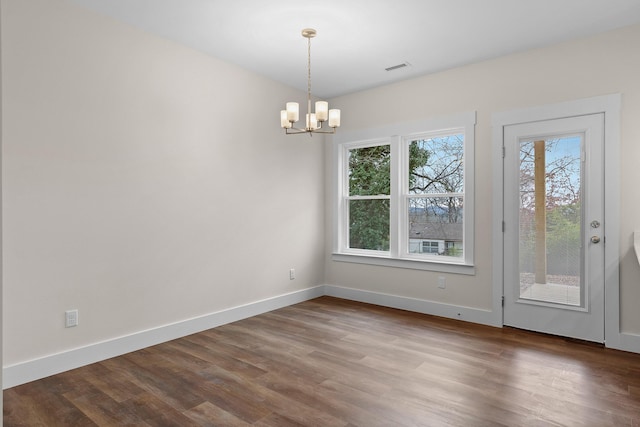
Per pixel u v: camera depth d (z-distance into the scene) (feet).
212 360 9.85
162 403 7.80
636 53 10.29
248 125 13.52
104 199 9.89
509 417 7.26
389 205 15.28
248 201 13.55
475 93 12.86
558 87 11.39
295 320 13.15
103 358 9.86
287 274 15.08
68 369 9.25
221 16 9.94
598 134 10.82
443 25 10.37
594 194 10.90
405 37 11.07
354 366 9.47
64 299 9.23
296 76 14.08
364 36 11.03
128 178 10.36
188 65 11.71
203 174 12.14
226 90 12.78
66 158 9.23
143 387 8.44
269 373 9.11
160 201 11.07
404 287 14.52
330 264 16.71
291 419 7.24
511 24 10.32
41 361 8.84
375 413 7.43
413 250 14.71
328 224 16.75
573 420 7.16
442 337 11.48
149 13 9.79
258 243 13.92
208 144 12.28
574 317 11.25
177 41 11.36
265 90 14.11
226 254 12.85
